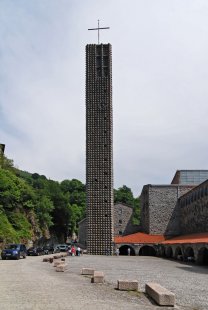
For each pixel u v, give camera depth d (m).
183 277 32.31
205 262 52.34
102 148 88.00
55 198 125.12
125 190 179.75
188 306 17.42
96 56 92.44
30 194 85.25
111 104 90.25
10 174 80.88
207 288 24.69
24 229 76.81
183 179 108.12
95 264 48.88
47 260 47.62
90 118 89.50
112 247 84.00
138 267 45.25
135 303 16.73
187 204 86.75
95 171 87.12
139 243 89.00
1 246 61.34
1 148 94.50
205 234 63.66
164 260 65.25
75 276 28.27
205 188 72.19
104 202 85.69
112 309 14.70
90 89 90.81
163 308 15.84
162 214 95.19
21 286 20.75
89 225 85.12
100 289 20.77
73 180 180.62
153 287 18.48
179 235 92.44
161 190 96.31
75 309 14.27
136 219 154.50
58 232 127.38
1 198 74.31
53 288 20.20
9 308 14.12
